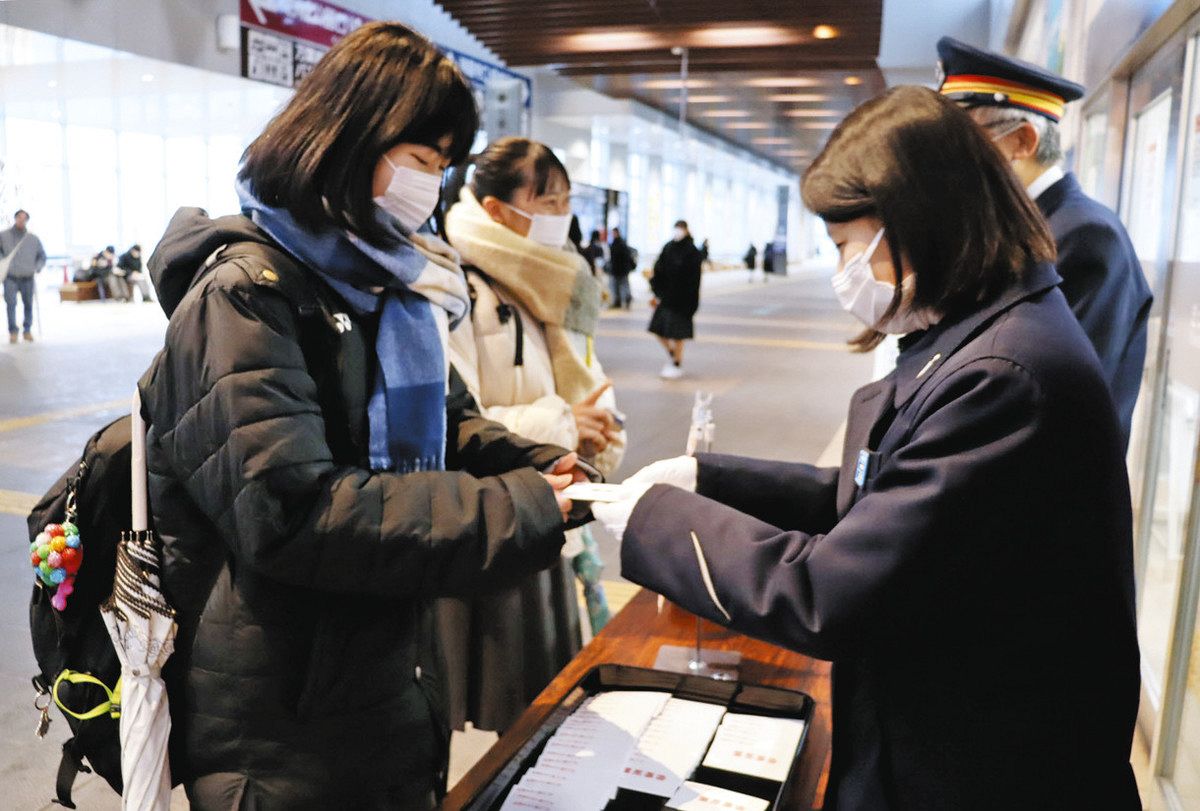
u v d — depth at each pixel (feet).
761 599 3.13
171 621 3.96
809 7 42.04
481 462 4.95
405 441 4.12
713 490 4.16
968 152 3.11
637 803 3.71
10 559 12.91
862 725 3.34
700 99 72.38
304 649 3.91
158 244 3.95
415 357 4.14
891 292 3.27
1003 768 3.10
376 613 4.03
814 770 4.25
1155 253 9.52
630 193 103.40
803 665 5.50
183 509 3.89
